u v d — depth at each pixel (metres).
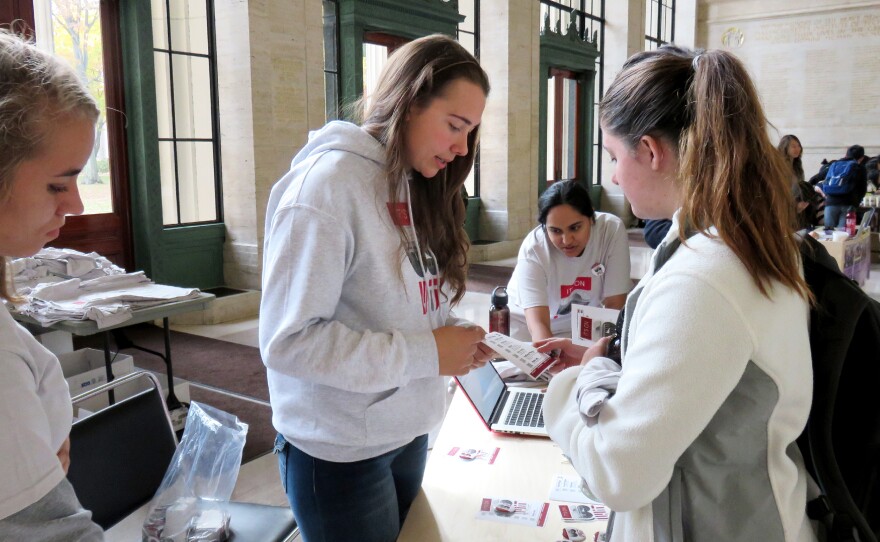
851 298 0.88
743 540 0.86
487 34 8.70
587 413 0.87
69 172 0.75
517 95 8.86
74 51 4.85
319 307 1.13
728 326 0.78
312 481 1.28
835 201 8.17
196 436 1.64
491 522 1.31
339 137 1.21
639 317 0.86
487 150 8.92
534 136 9.30
